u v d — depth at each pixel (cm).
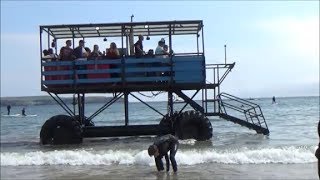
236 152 1506
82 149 1719
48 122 1894
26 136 2667
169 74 1862
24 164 1464
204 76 1848
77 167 1389
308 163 1351
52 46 1970
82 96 2038
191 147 1691
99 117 5566
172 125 1903
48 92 1892
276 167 1298
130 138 2145
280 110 6325
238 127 2841
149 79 1850
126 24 1847
